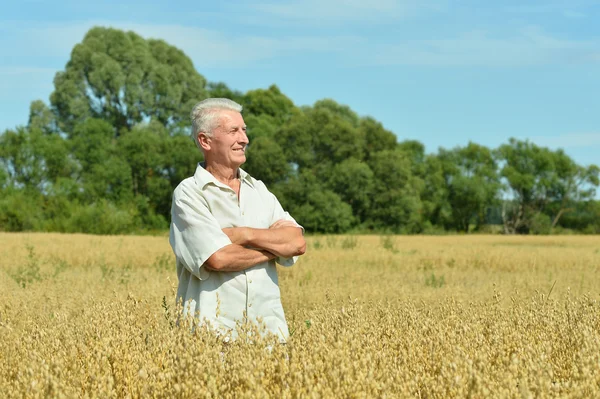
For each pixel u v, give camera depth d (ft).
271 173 241.55
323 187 244.01
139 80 294.87
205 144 14.21
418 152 347.36
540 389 9.80
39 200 222.89
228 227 13.96
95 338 13.60
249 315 13.66
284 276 51.52
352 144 254.06
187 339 11.63
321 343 11.34
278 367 10.65
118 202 241.76
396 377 10.79
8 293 30.86
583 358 11.37
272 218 14.94
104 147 260.21
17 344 14.32
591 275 54.95
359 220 248.93
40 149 250.37
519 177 308.19
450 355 12.00
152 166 255.91
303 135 249.34
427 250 95.71
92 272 55.26
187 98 314.55
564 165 315.58
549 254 82.89
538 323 16.07
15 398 10.69
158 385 10.52
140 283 40.55
